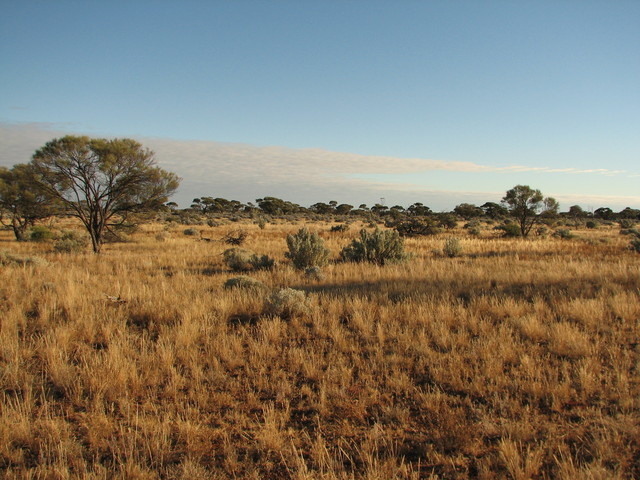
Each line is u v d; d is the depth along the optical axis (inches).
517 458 118.1
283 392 168.9
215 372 189.3
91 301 307.9
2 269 439.8
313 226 1798.7
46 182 684.7
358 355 211.5
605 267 425.1
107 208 721.6
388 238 577.0
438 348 214.1
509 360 196.7
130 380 181.2
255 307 288.5
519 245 828.6
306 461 128.6
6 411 149.8
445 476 120.0
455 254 685.9
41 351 209.3
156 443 132.8
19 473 121.3
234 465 124.3
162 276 426.3
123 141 716.7
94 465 122.9
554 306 275.4
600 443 124.7
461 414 149.7
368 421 151.9
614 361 186.2
